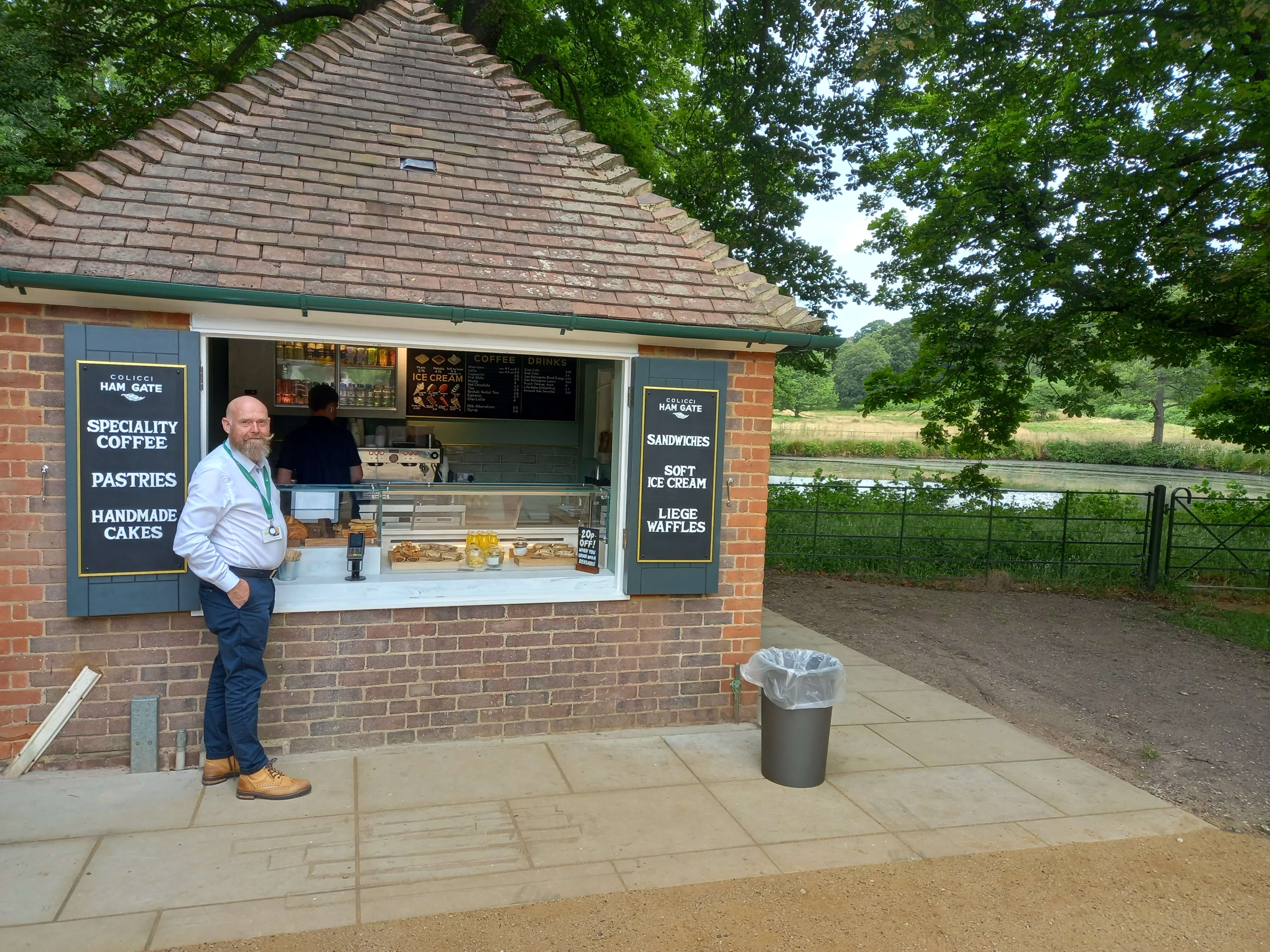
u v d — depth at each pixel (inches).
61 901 129.3
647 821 165.5
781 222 493.4
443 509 203.9
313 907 131.5
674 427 200.7
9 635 162.6
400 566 199.0
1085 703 265.4
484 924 129.3
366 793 169.6
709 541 206.4
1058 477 1185.4
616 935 128.1
